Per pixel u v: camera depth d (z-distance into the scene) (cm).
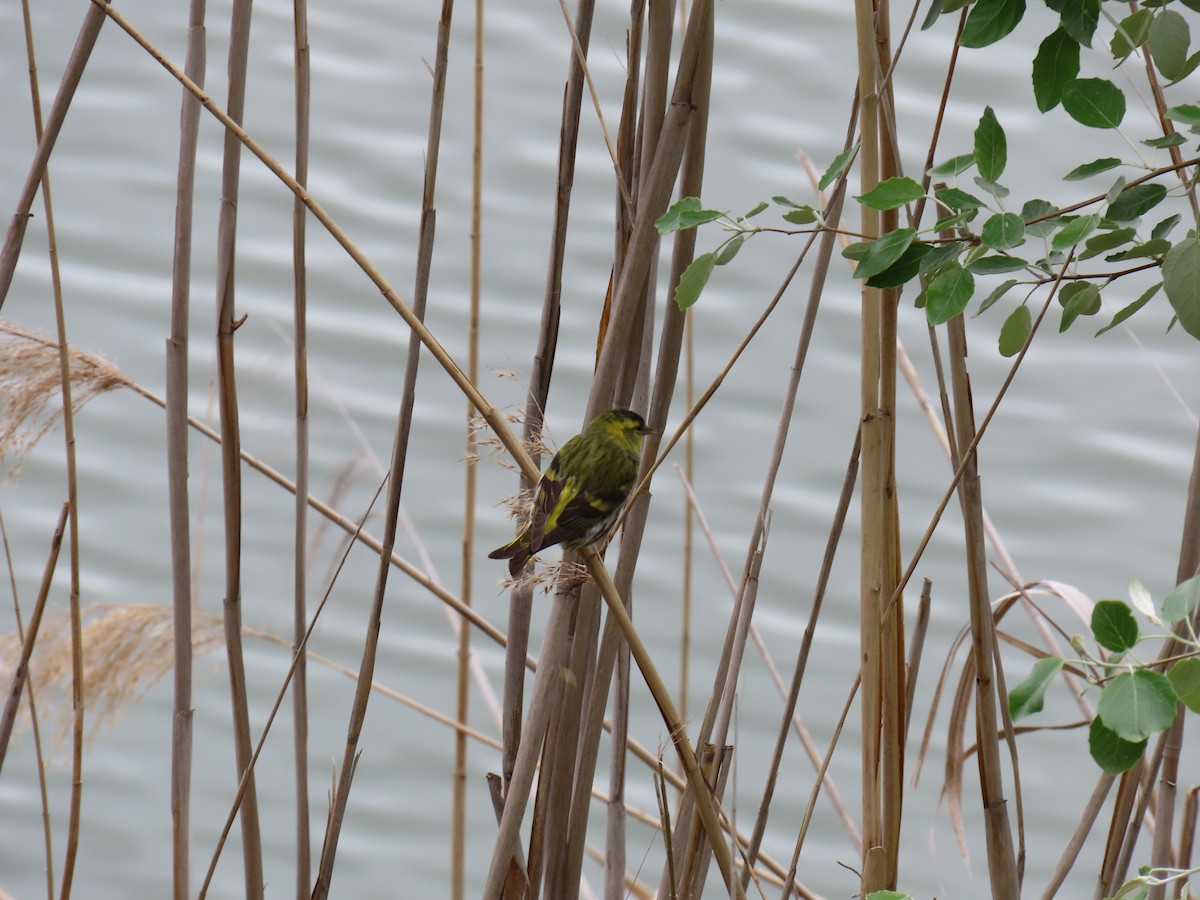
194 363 1588
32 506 1552
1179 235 1072
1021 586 781
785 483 1521
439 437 1527
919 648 714
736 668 691
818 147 1648
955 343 630
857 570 1470
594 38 1708
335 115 1734
